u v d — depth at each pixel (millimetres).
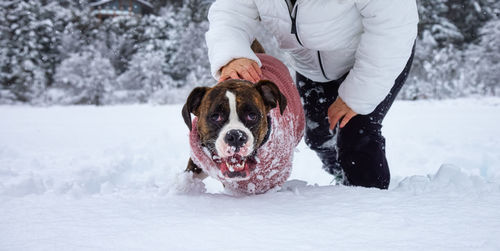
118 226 2219
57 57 25875
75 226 2227
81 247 1899
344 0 2951
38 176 4211
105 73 24641
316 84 3990
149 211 2541
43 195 3068
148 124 10852
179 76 26328
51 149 6691
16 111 17344
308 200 2754
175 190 3080
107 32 27984
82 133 8977
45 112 16453
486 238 1925
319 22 3076
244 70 3053
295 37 3336
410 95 20906
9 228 2225
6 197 2977
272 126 2867
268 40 21016
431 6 24438
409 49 3088
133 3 35125
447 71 21266
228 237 2020
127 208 2619
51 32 25844
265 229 2137
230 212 2508
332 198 2771
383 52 3021
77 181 3977
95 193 3549
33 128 10125
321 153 4301
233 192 3209
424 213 2344
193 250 1854
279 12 3193
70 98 24188
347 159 3586
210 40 3311
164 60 26266
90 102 24281
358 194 2848
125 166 5090
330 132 4090
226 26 3326
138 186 3629
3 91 24219
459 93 20531
